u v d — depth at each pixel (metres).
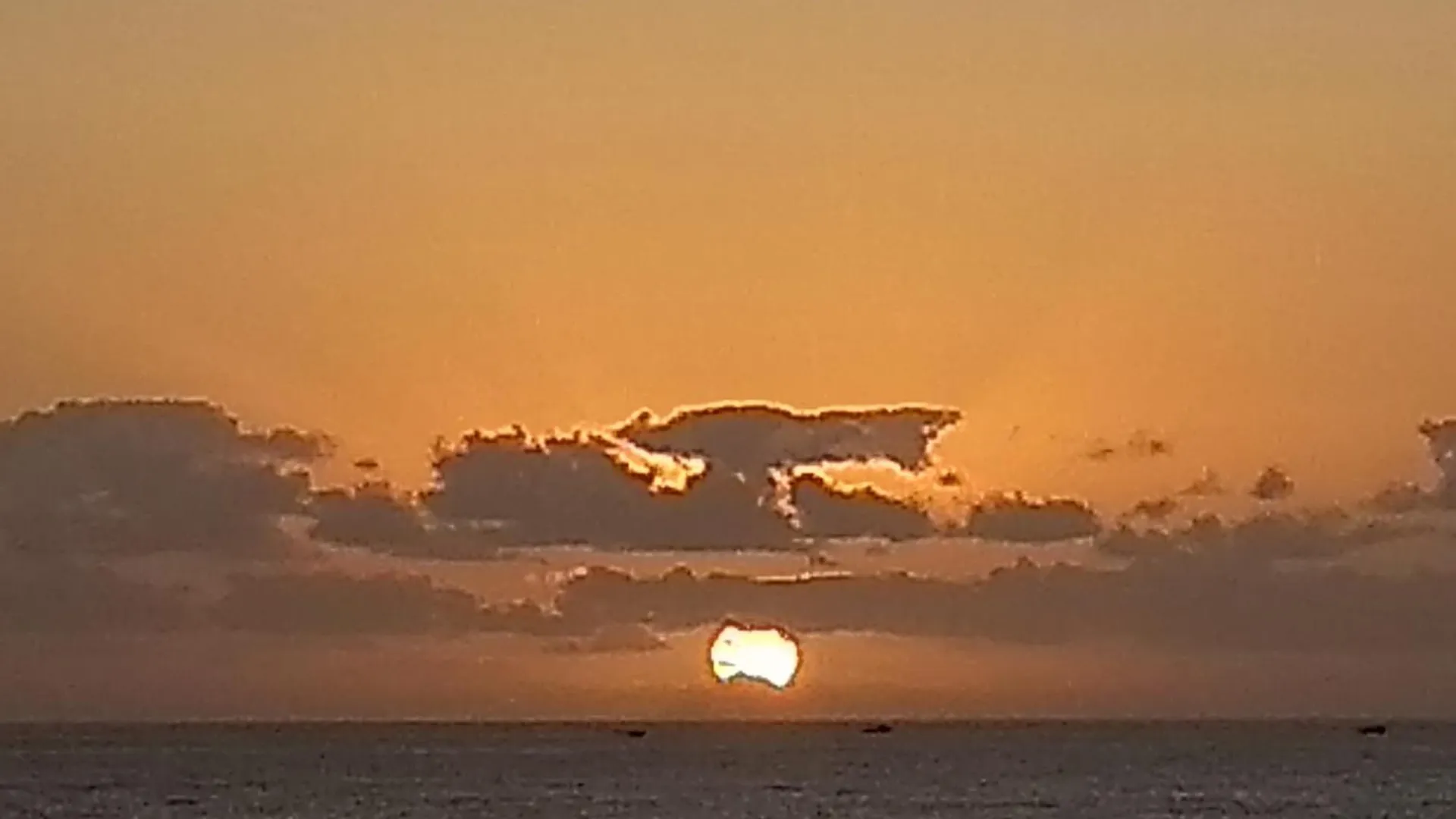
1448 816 99.06
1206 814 100.31
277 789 122.38
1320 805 105.56
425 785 128.12
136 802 111.44
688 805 108.25
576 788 124.25
